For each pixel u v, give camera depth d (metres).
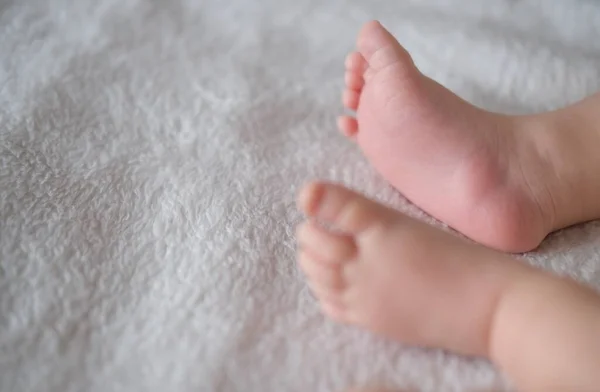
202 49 0.43
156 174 0.38
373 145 0.36
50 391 0.31
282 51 0.44
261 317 0.33
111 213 0.36
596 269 0.35
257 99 0.41
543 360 0.30
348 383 0.32
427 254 0.32
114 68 0.42
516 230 0.35
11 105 0.40
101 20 0.44
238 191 0.37
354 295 0.32
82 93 0.41
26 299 0.33
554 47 0.44
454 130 0.35
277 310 0.33
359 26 0.45
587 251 0.36
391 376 0.32
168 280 0.34
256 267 0.34
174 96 0.41
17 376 0.31
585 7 0.47
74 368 0.32
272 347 0.32
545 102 0.42
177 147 0.39
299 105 0.41
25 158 0.37
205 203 0.37
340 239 0.32
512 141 0.35
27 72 0.41
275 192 0.37
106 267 0.34
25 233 0.35
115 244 0.35
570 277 0.33
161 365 0.32
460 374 0.32
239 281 0.34
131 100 0.41
